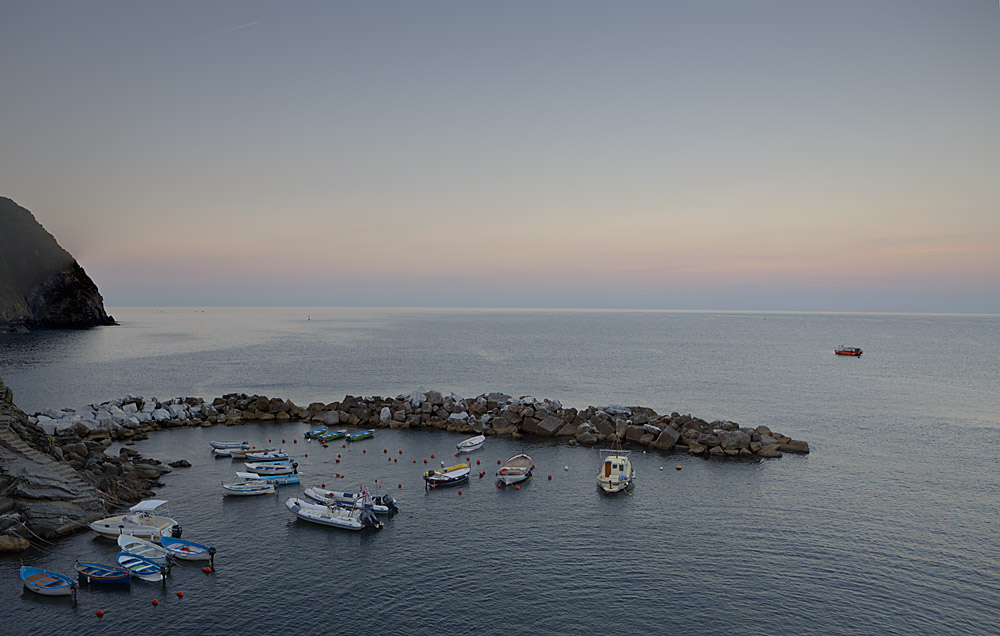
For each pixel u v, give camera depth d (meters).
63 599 40.19
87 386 130.25
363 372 157.00
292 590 41.91
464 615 38.84
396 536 51.25
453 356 199.62
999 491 62.47
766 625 37.84
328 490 62.81
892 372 163.12
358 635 36.50
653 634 36.91
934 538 50.69
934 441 84.31
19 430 61.00
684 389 131.50
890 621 38.38
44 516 49.22
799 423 96.94
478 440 81.06
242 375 150.00
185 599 40.56
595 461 74.19
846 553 47.78
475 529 52.78
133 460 70.50
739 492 62.25
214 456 75.38
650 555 47.41
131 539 47.56
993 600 40.91
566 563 46.09
